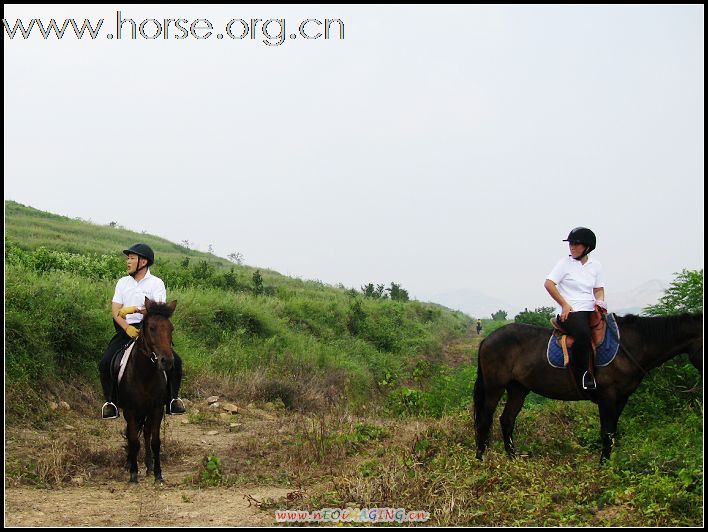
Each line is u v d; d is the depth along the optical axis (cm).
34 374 1123
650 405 945
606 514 606
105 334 1303
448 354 3109
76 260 2020
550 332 836
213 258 4612
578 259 803
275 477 804
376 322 2772
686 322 784
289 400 1460
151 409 763
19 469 764
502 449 863
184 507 661
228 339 1753
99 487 746
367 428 1070
